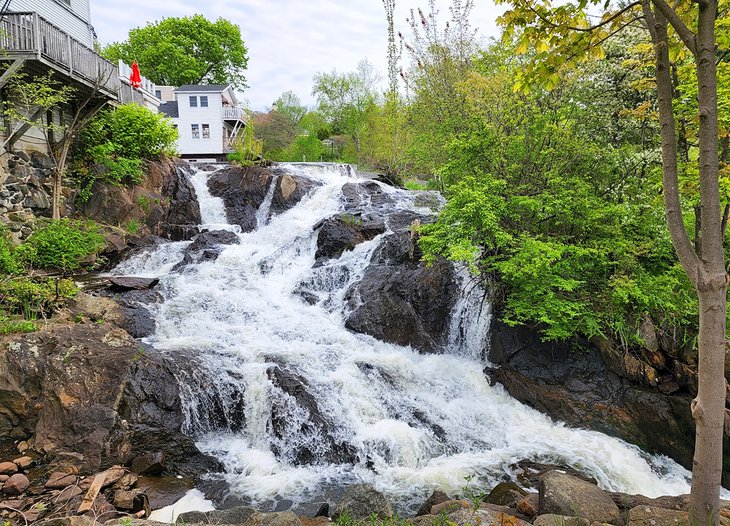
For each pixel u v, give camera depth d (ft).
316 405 25.16
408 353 31.68
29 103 37.19
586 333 27.91
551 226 31.48
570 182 29.58
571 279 28.48
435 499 17.93
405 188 65.57
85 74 42.73
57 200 41.55
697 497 11.42
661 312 28.07
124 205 47.39
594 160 30.73
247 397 25.58
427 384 28.89
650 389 26.81
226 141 117.29
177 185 54.03
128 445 21.53
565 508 15.01
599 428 26.21
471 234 28.55
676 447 24.53
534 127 30.04
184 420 23.80
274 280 39.96
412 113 50.39
